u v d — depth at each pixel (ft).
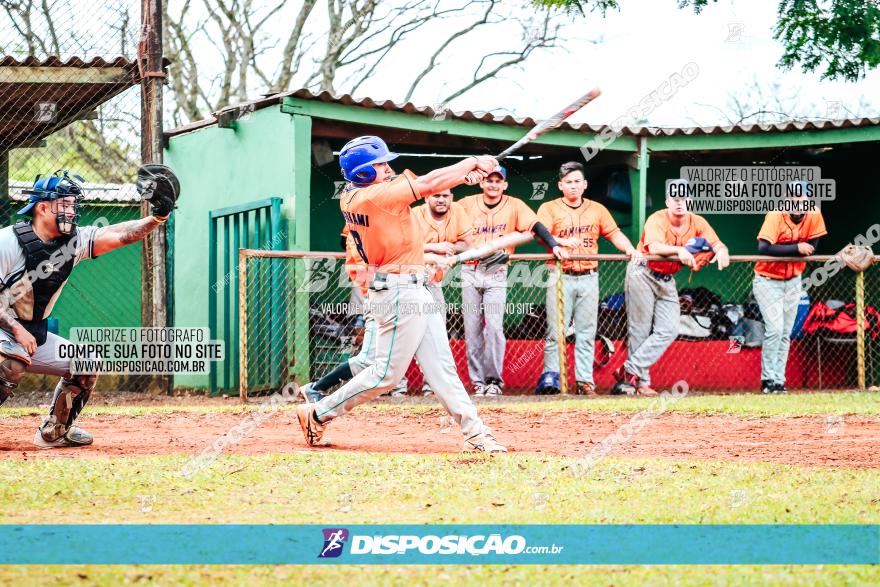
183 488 15.46
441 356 19.07
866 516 13.65
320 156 37.06
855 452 20.01
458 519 13.38
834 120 38.68
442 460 17.78
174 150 41.55
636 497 14.88
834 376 39.60
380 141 18.57
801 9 46.65
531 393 36.96
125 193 42.06
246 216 36.42
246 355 32.60
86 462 17.51
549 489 15.40
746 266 44.42
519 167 44.27
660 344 35.55
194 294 39.99
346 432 23.56
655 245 35.12
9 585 10.32
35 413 27.55
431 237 33.37
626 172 40.96
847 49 46.68
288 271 34.17
